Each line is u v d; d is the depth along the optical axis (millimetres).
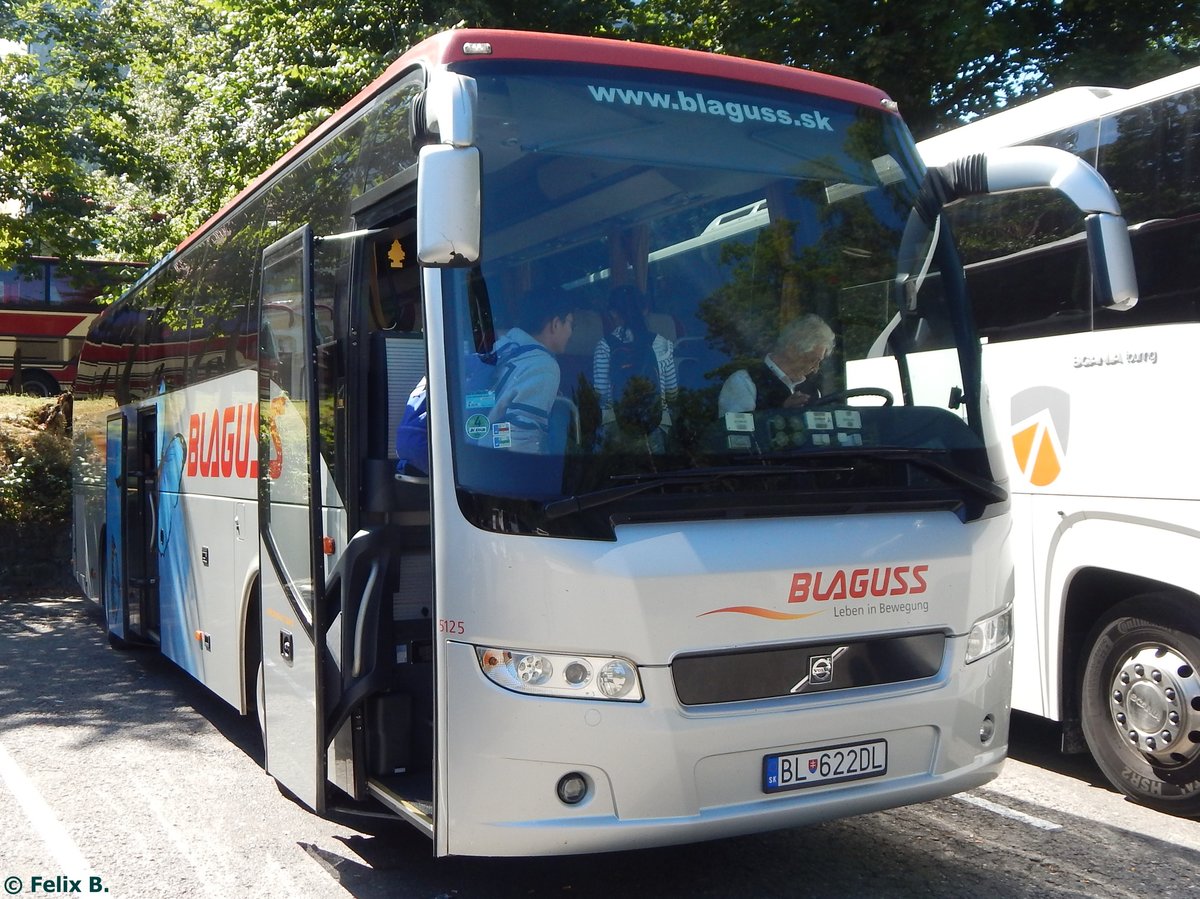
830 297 4586
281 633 5301
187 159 19438
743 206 4586
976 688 4434
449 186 3695
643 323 4258
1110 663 5816
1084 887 4648
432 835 4000
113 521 10047
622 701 3850
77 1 18828
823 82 5027
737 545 4012
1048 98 6512
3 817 5633
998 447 4672
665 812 3895
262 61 16719
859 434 4348
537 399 3998
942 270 4875
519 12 14992
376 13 15812
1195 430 5285
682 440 4082
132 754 6824
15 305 29578
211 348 7223
